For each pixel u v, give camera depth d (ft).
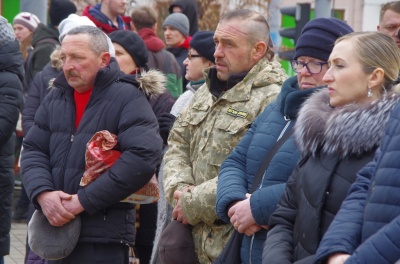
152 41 60.75
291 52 69.36
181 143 36.68
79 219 35.83
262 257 27.02
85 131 36.27
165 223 40.45
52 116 37.19
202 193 33.24
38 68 66.44
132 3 109.29
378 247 20.85
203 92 36.88
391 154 21.89
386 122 24.23
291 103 30.25
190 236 34.81
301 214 25.58
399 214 21.22
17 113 46.21
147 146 35.73
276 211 27.12
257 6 118.21
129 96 36.58
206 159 34.68
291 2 139.44
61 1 67.97
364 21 159.94
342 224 22.95
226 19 35.14
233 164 31.96
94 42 36.81
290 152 29.55
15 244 66.18
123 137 36.01
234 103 34.45
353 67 25.77
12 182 47.52
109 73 36.68
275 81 34.45
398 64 26.21
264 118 31.71
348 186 24.67
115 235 36.14
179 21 69.10
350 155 24.95
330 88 26.21
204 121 35.58
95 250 36.17
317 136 25.76
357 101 25.93
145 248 46.39
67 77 36.73
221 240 33.73
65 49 36.68
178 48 69.31
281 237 26.40
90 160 35.53
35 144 37.40
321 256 22.76
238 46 34.65
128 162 35.40
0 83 45.80
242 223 29.63
